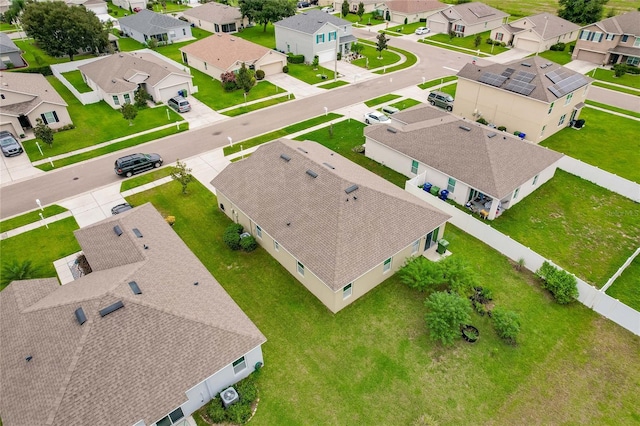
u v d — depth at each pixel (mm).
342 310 23375
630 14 61625
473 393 19281
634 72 58406
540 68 41500
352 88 55156
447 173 31875
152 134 43281
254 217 26594
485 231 28188
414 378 19875
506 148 32406
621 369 20438
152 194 33688
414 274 24250
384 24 89312
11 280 25203
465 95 45750
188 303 19500
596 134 42906
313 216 24719
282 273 25906
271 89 54969
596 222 30562
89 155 39438
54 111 43438
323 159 29172
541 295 24484
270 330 22234
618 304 22250
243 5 77938
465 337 21734
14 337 18000
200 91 54312
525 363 20656
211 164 37781
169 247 23688
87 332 16703
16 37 79000
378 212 25000
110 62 54094
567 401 19031
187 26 76875
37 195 33656
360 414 18375
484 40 75688
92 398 15656
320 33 62250
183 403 16688
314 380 19734
